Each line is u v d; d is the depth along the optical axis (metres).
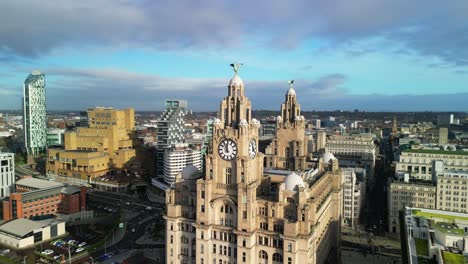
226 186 136.62
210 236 139.12
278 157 195.50
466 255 116.44
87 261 194.25
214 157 138.12
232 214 135.88
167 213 150.88
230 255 136.50
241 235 130.38
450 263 110.62
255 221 134.12
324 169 192.75
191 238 147.25
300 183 133.38
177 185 152.62
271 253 131.62
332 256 182.62
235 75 139.88
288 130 194.00
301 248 126.75
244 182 132.00
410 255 124.25
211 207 138.12
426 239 137.62
